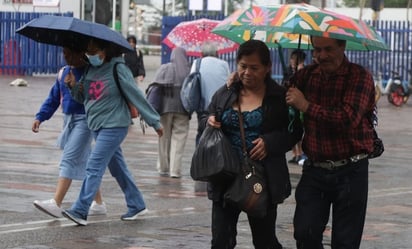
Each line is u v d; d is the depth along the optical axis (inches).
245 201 434.9
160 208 732.0
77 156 654.5
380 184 919.7
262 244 462.0
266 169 442.3
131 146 1173.7
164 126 908.0
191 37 1026.1
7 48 2476.6
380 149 455.5
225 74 842.2
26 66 2487.7
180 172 916.6
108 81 629.0
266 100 444.8
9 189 792.9
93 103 633.0
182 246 583.8
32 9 2770.7
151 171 953.5
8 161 978.7
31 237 598.9
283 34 517.7
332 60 431.5
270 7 444.1
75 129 654.5
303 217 440.8
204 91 836.6
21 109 1585.9
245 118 442.9
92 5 2871.6
